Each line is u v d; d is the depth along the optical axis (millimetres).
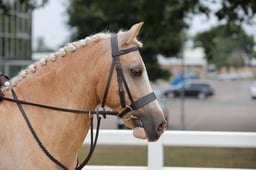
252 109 38125
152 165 6285
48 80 4320
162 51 38219
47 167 4195
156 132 4078
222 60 93438
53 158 4211
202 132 6281
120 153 15812
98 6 36125
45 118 4258
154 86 53219
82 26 38906
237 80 88688
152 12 22531
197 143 6273
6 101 4324
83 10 38438
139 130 4121
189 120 28656
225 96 55969
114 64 4125
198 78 76188
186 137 6273
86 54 4273
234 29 21375
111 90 4125
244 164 12969
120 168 6344
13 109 4270
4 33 32312
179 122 27469
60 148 4254
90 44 4301
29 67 4449
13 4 33312
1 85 4539
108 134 6387
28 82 4359
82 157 11797
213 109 38188
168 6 21953
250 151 16125
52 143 4227
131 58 4113
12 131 4180
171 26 22359
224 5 16625
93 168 6363
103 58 4184
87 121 4316
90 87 4242
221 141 6250
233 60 95250
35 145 4176
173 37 35969
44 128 4230
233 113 33938
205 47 25375
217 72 91750
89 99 4262
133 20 34938
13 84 4398
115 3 25641
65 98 4281
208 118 29891
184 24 21906
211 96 54875
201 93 52781
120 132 6379
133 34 4102
